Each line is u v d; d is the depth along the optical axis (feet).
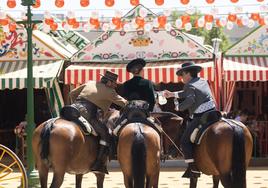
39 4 49.52
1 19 54.85
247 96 83.92
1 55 69.36
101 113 36.81
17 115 84.58
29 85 47.83
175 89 74.90
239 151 32.35
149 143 31.94
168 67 66.33
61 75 69.97
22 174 36.19
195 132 34.60
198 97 35.45
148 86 35.47
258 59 69.36
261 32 69.87
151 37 69.26
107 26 54.29
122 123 34.42
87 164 35.99
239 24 51.67
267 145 72.95
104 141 36.40
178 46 68.95
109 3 46.34
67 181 53.52
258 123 72.49
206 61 68.39
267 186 50.01
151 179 32.35
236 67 67.56
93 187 49.26
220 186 49.24
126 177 31.99
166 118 38.06
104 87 36.70
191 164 35.29
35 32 70.69
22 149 67.26
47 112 82.69
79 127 34.76
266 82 83.46
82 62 69.51
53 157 32.94
